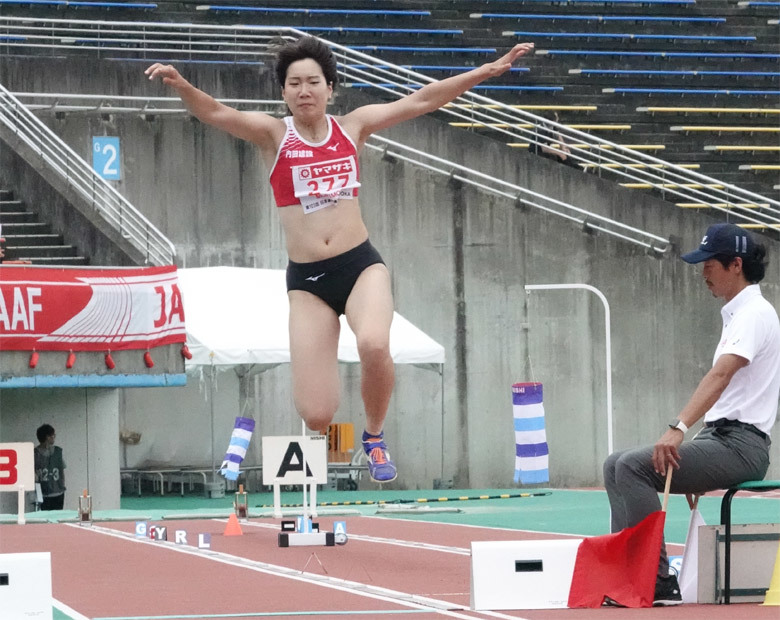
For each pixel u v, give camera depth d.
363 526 29.22
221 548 23.55
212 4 53.41
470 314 47.62
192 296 41.38
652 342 48.06
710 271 14.31
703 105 55.88
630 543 13.73
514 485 47.62
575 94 55.03
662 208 48.16
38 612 12.98
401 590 16.17
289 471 29.41
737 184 54.41
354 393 47.22
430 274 47.41
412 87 52.44
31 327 35.16
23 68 45.44
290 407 47.09
